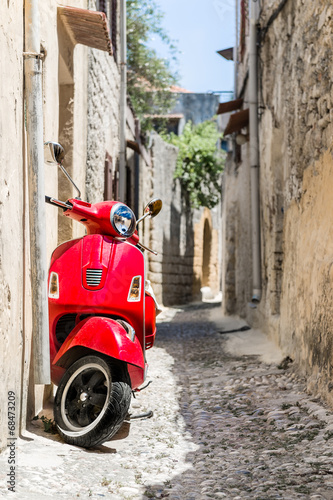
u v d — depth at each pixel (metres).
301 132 6.09
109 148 8.98
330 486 2.85
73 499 2.65
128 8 17.08
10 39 3.44
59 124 5.74
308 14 5.77
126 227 3.80
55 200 3.71
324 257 5.02
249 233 10.67
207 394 5.21
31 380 3.90
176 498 2.75
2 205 3.20
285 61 7.06
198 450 3.61
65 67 5.44
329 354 4.55
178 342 9.25
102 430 3.41
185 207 20.81
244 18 11.67
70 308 3.77
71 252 3.84
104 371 3.50
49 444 3.47
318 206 5.36
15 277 3.46
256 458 3.38
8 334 3.29
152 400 4.98
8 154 3.34
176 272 19.72
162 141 18.25
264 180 8.58
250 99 8.94
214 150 20.53
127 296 3.77
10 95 3.42
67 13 5.03
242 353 7.59
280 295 7.73
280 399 4.81
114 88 9.59
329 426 3.82
